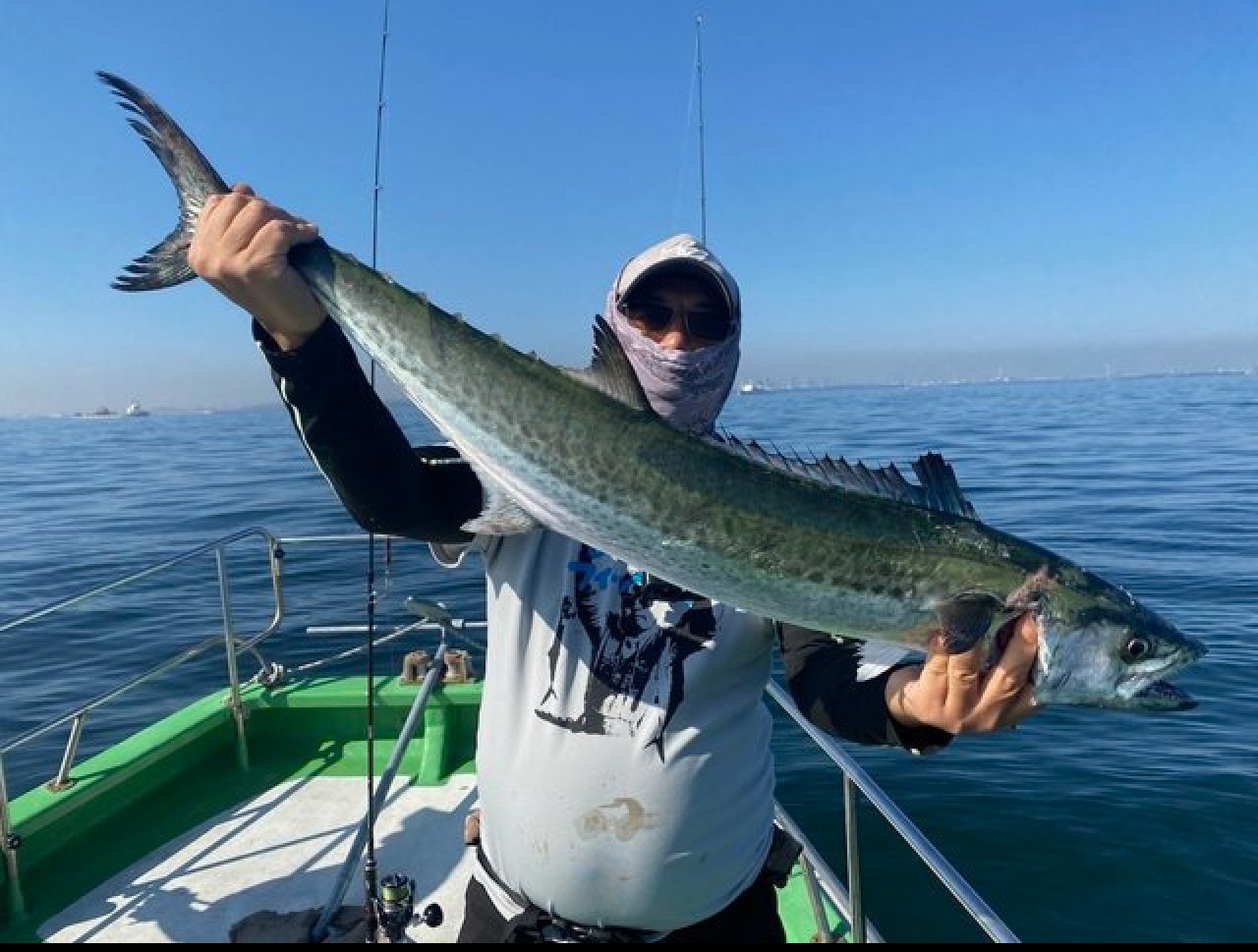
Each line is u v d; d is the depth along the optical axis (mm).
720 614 1016
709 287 1177
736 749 995
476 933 1043
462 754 2287
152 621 5371
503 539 1068
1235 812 2820
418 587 6016
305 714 2332
